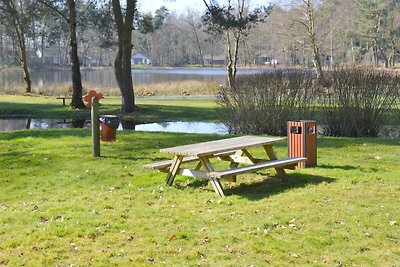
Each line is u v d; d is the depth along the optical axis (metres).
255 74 17.41
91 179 9.17
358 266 5.25
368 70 16.83
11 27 44.22
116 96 38.53
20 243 6.02
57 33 44.31
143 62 117.62
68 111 27.70
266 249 5.67
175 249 5.73
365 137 15.41
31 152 11.81
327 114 16.22
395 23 56.62
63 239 6.11
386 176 8.83
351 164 9.97
